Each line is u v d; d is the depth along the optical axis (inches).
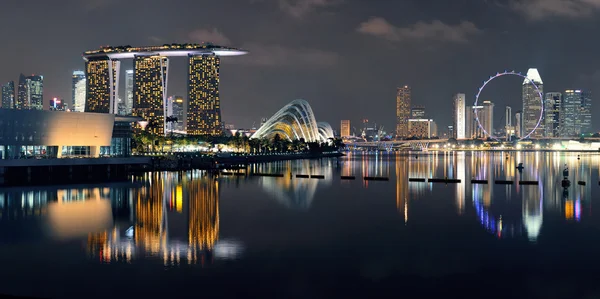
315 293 1440.7
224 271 1627.7
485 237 2133.4
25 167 4387.3
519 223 2466.8
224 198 3410.4
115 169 5017.2
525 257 1808.6
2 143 4429.1
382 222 2485.2
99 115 4943.4
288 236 2134.6
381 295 1429.6
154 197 3420.3
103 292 1430.9
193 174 5757.9
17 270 1616.6
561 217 2647.6
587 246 1962.4
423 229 2306.8
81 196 3435.0
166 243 1980.8
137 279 1537.9
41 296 1398.9
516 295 1434.5
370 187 4320.9
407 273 1620.3
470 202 3257.9
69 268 1640.0
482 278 1574.8
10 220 2448.3
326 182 4832.7
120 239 2041.1
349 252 1871.3
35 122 4581.7
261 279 1550.2
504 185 4505.4
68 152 4862.2
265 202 3213.6
